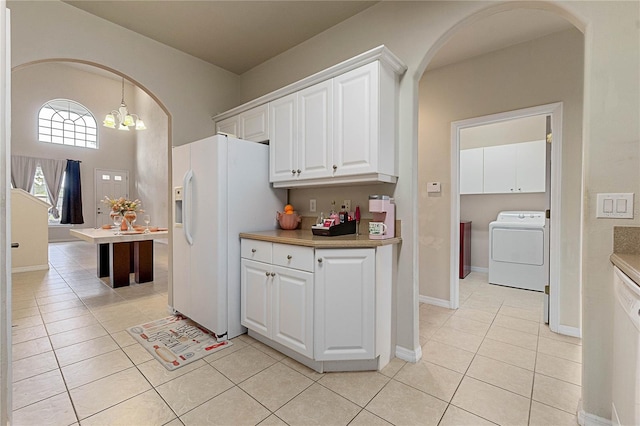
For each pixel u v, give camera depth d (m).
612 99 1.43
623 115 1.41
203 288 2.48
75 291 3.70
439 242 3.27
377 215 2.14
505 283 4.02
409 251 2.09
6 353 0.96
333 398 1.68
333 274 1.88
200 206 2.50
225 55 3.08
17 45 2.13
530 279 3.83
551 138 2.66
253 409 1.58
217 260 2.34
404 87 2.12
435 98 3.29
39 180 7.95
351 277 1.88
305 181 2.38
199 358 2.09
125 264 3.95
